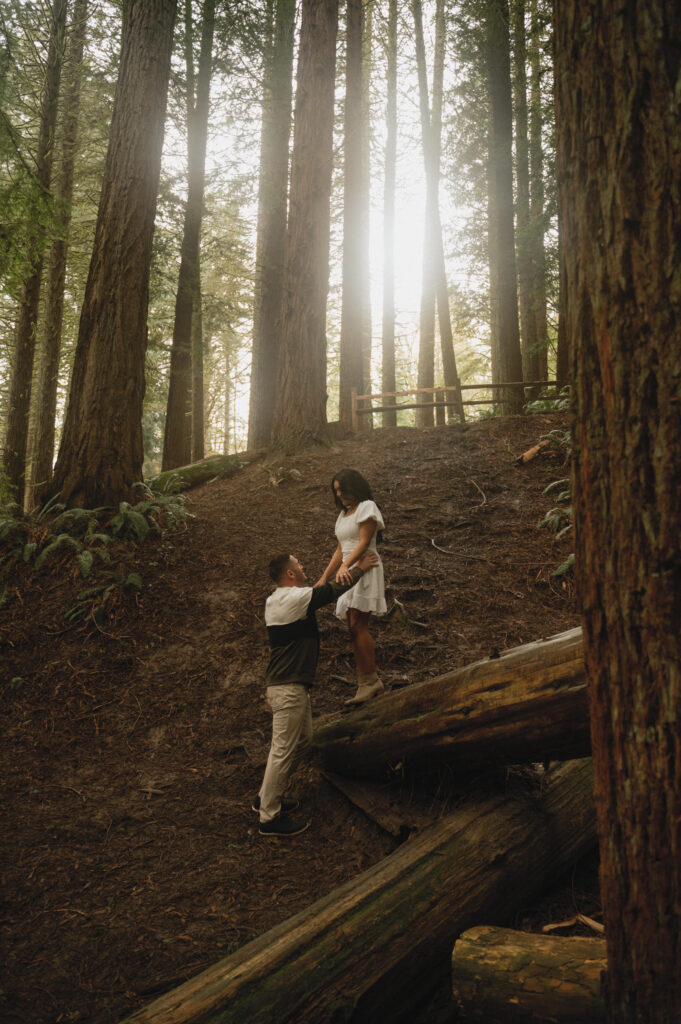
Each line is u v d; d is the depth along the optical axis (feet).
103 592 20.35
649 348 5.17
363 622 13.38
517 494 25.40
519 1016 7.13
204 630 18.98
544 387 43.88
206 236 48.57
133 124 25.49
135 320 25.17
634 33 5.17
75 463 24.47
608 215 5.33
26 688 17.13
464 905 9.02
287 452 31.22
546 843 10.28
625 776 5.41
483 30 40.42
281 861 11.39
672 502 5.14
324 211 32.17
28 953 9.47
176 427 37.01
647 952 5.37
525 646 10.48
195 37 39.24
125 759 14.61
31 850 11.76
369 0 47.32
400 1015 8.12
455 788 11.61
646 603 5.23
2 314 45.16
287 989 7.52
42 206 22.75
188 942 9.59
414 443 31.30
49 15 35.45
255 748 14.62
